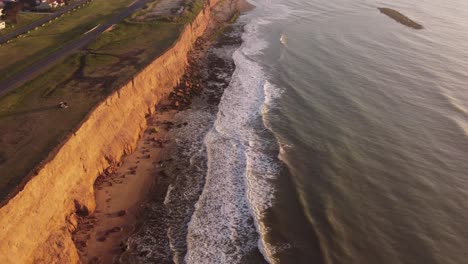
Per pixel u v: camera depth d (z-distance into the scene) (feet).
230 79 170.09
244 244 92.58
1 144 95.04
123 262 88.38
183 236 95.20
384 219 97.96
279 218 98.94
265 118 140.36
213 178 113.39
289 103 149.28
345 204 102.53
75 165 99.40
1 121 105.19
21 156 90.22
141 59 148.66
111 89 123.85
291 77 168.86
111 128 118.32
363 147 124.98
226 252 90.74
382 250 89.25
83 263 87.61
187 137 132.98
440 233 94.02
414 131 133.08
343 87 160.25
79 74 134.51
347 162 118.21
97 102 115.24
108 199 105.19
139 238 94.38
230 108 148.25
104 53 153.28
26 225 78.54
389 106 147.54
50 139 97.30
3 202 74.59
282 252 89.66
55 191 89.56
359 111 143.74
